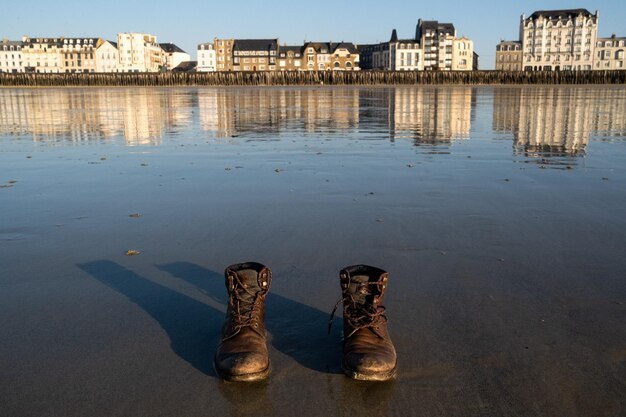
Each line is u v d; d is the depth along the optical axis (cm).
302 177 602
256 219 425
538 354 221
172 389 197
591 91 3769
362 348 211
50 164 693
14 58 12481
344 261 329
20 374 207
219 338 236
